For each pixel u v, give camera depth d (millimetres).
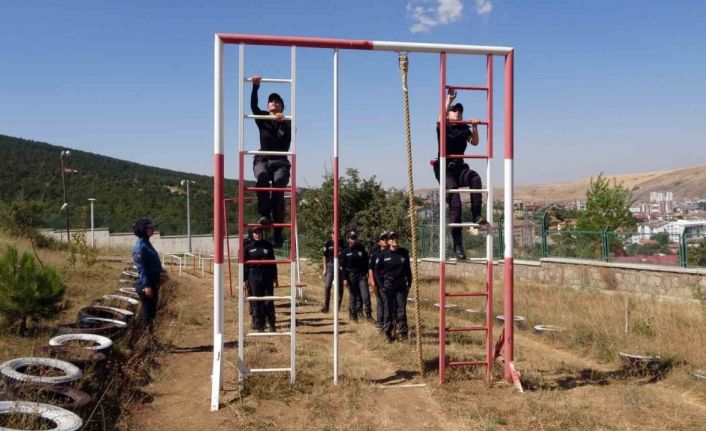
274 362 9047
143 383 7992
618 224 24828
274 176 8305
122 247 39594
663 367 8867
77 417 5598
